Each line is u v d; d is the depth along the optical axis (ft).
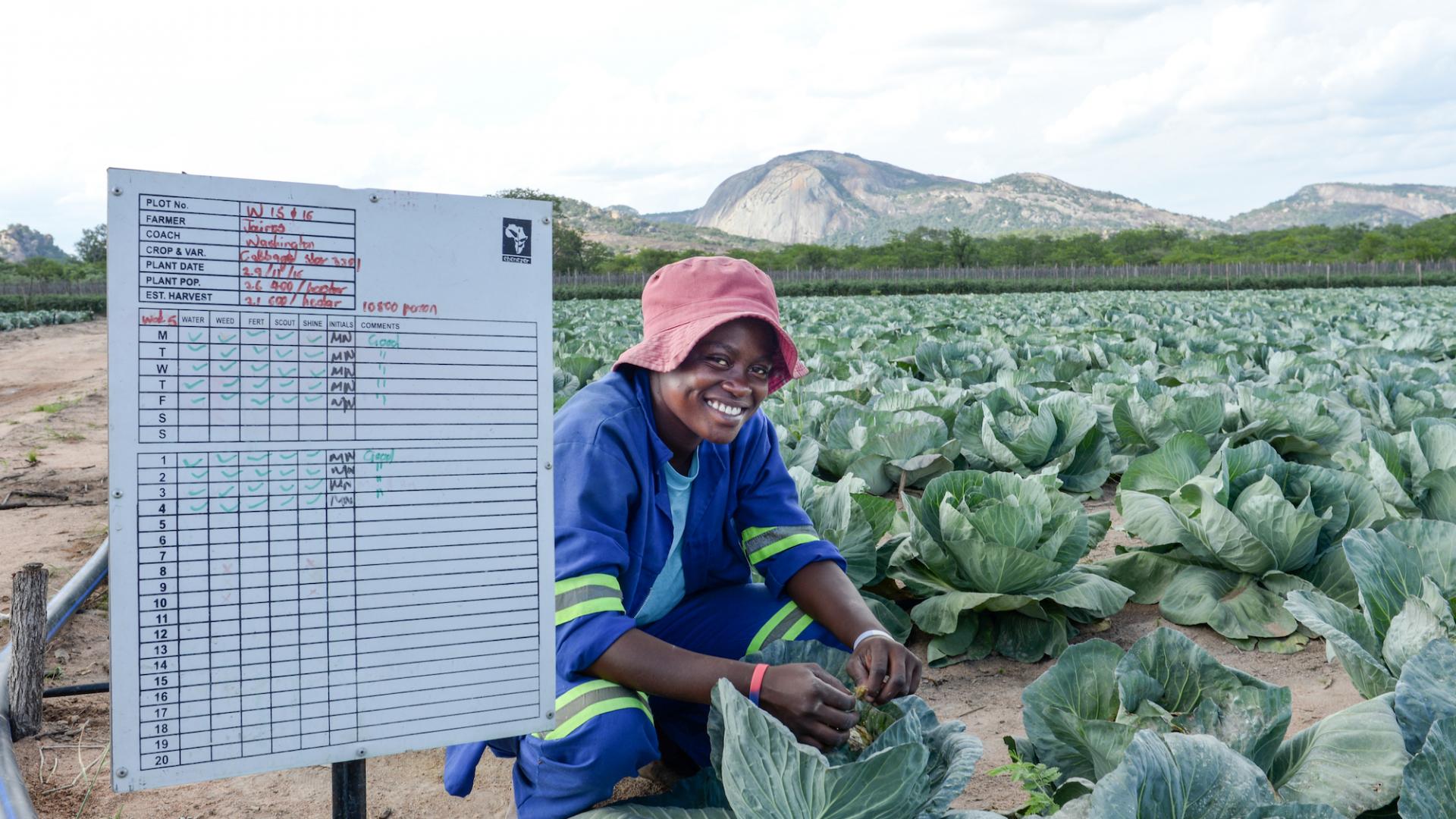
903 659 8.98
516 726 6.73
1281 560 15.03
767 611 10.25
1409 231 543.39
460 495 6.52
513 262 6.57
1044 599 14.82
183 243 5.89
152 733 5.97
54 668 13.78
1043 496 14.92
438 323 6.41
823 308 103.81
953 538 14.49
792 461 20.03
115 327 5.79
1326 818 6.07
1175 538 15.88
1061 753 8.63
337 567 6.27
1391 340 45.62
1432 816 6.22
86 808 10.19
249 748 6.17
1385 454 17.81
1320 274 265.13
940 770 7.42
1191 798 6.42
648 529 9.32
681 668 8.25
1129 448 24.88
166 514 5.93
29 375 67.51
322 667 6.28
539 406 6.67
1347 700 12.66
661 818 7.77
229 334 5.99
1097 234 586.04
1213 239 631.97
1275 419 23.58
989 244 554.87
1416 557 10.72
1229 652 14.39
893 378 34.17
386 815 10.16
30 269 329.52
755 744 6.56
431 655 6.51
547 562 6.75
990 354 39.11
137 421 5.85
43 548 20.31
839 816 6.50
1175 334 55.88
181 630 5.99
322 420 6.20
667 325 8.89
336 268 6.18
